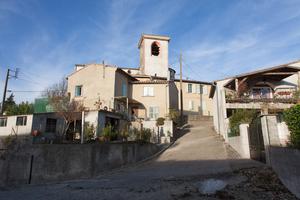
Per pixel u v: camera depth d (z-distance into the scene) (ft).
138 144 70.85
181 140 92.38
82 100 107.45
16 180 58.29
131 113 119.75
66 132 85.76
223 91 86.53
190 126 120.78
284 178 32.22
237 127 65.77
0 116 100.42
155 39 159.84
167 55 159.63
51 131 94.27
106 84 110.83
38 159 58.85
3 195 43.29
